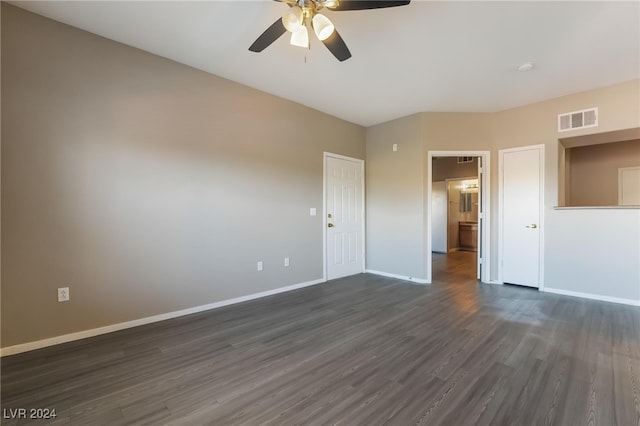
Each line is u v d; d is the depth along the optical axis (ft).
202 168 10.81
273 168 13.00
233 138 11.65
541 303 11.60
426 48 9.21
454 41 8.83
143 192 9.50
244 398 5.87
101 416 5.35
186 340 8.45
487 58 9.78
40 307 7.91
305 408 5.56
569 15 7.61
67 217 8.24
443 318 10.07
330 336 8.71
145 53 9.53
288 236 13.62
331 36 6.98
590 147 16.40
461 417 5.27
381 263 16.83
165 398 5.87
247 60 10.08
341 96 13.05
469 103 13.69
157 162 9.78
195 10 7.60
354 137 16.87
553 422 5.11
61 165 8.14
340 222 16.08
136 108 9.36
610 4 7.18
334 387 6.22
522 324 9.48
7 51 7.45
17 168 7.57
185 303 10.43
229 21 8.06
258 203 12.49
